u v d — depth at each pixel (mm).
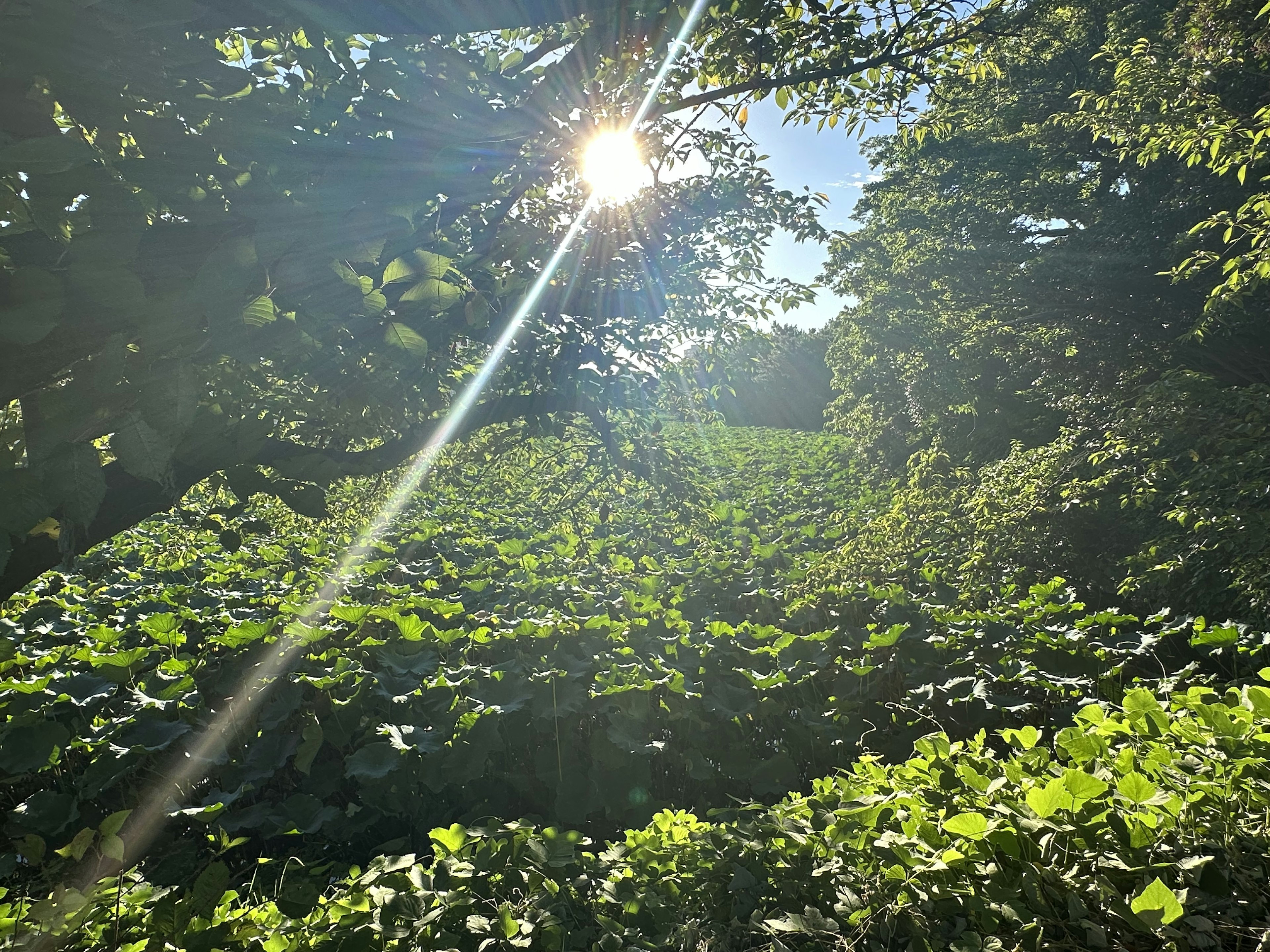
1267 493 7000
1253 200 7672
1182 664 6988
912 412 20906
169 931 3434
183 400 1794
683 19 2789
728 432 42156
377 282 2287
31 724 6094
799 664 6746
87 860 4973
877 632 7395
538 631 7305
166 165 1920
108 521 2447
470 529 14531
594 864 3787
